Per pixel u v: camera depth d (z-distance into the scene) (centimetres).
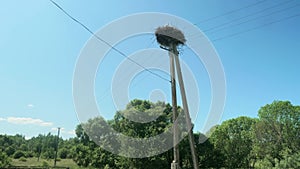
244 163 4219
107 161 3144
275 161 2314
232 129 4578
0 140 8819
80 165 4019
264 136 4088
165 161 2595
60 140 9394
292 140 3794
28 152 8175
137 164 2555
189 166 2794
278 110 4047
